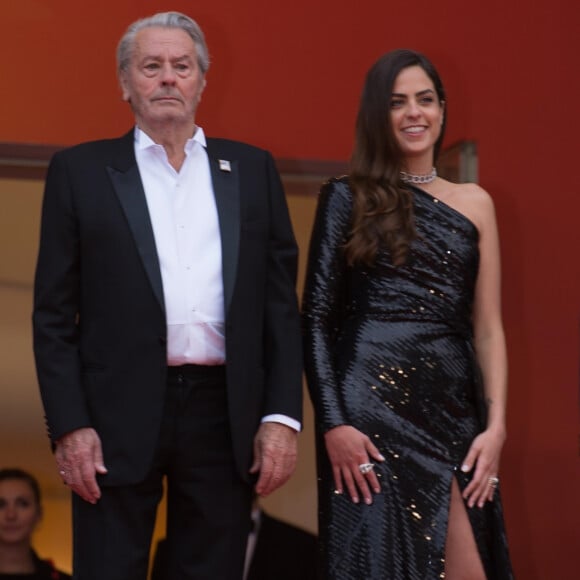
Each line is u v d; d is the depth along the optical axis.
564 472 15.14
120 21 14.58
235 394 9.83
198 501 9.89
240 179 10.25
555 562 15.04
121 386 9.73
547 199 15.34
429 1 15.23
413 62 11.09
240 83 14.88
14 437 15.45
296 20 14.98
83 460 9.61
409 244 10.73
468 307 10.92
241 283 9.96
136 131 10.28
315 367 10.57
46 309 9.83
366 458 10.34
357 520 10.34
